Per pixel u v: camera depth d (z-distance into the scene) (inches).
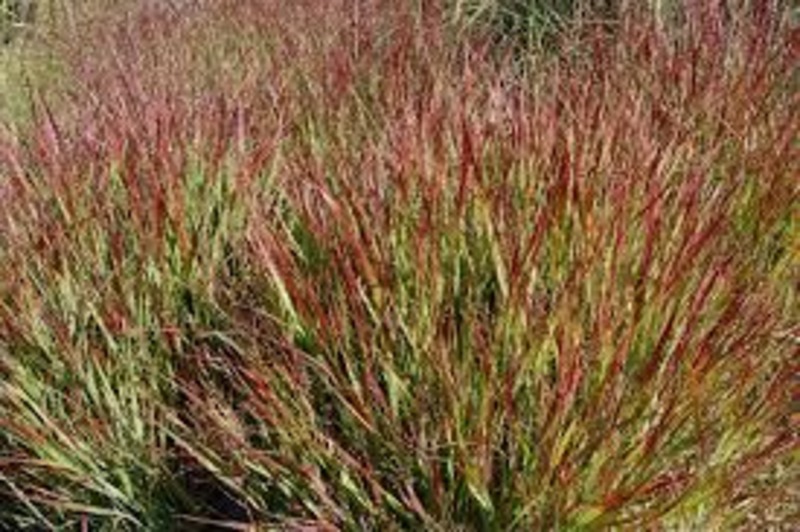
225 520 87.0
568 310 76.4
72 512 88.0
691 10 134.2
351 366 78.9
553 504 73.9
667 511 72.6
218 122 114.7
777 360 84.9
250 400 81.4
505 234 84.5
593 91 108.7
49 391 88.1
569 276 79.7
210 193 103.1
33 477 89.4
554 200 84.3
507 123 99.5
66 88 168.6
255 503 78.3
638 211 86.4
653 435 71.7
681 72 116.4
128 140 108.0
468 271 86.4
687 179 91.0
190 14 178.4
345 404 76.2
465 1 171.6
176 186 98.5
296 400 81.4
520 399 79.0
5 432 88.2
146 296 93.4
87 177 102.7
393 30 155.5
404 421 80.7
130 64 154.4
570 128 94.3
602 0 157.2
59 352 90.4
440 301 81.3
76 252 95.8
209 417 83.7
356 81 136.3
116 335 91.3
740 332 80.8
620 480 75.0
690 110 109.9
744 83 113.7
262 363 81.2
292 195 98.5
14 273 93.6
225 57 162.4
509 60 134.8
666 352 79.6
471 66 133.8
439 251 85.8
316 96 131.6
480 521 78.2
